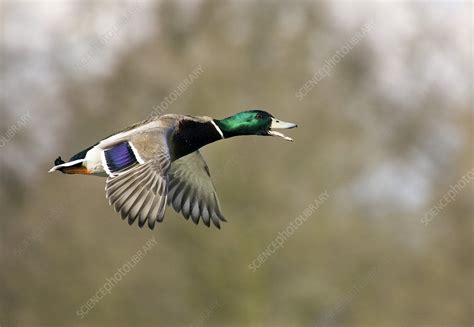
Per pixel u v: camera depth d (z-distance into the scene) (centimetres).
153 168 902
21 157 2309
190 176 1105
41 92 2480
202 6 2703
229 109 2172
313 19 2805
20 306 2105
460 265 2112
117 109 2367
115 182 895
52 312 2094
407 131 2658
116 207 873
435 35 3006
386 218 2244
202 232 2064
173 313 2116
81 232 2070
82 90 2436
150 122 1028
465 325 2069
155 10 2684
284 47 2556
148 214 867
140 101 2367
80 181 2117
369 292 2148
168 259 2088
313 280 2120
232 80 2262
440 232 2148
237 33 2659
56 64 2611
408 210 2283
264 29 2658
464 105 2483
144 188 886
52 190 2150
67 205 2109
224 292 2094
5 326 2083
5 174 2255
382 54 3005
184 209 1095
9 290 2102
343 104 2544
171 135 1017
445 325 2070
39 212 2130
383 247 2173
